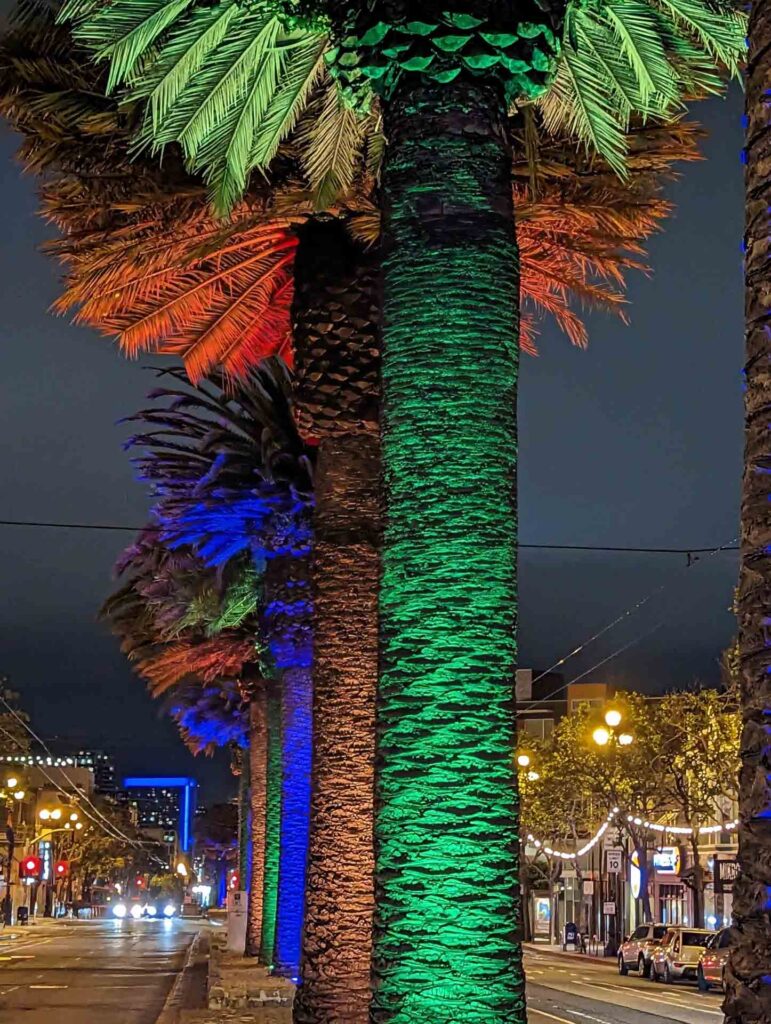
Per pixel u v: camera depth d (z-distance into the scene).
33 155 14.09
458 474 8.23
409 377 8.38
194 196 14.50
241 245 15.66
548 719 88.06
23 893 126.31
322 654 14.27
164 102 12.20
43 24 13.15
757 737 4.87
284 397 22.05
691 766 46.00
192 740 50.94
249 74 12.39
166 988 34.19
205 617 25.78
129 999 30.33
